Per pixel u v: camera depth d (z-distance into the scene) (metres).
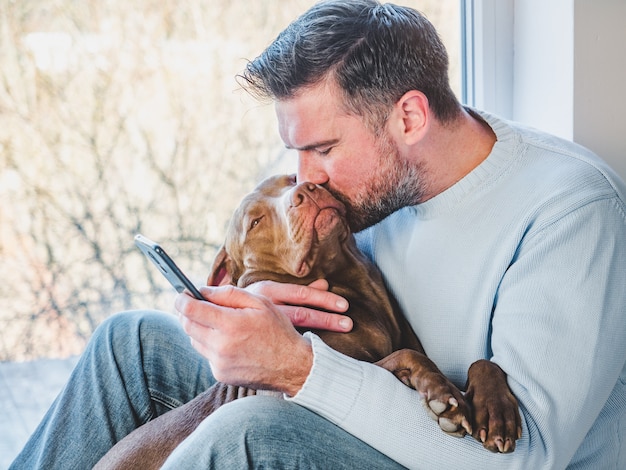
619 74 2.04
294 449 1.35
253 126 2.24
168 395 1.84
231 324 1.40
